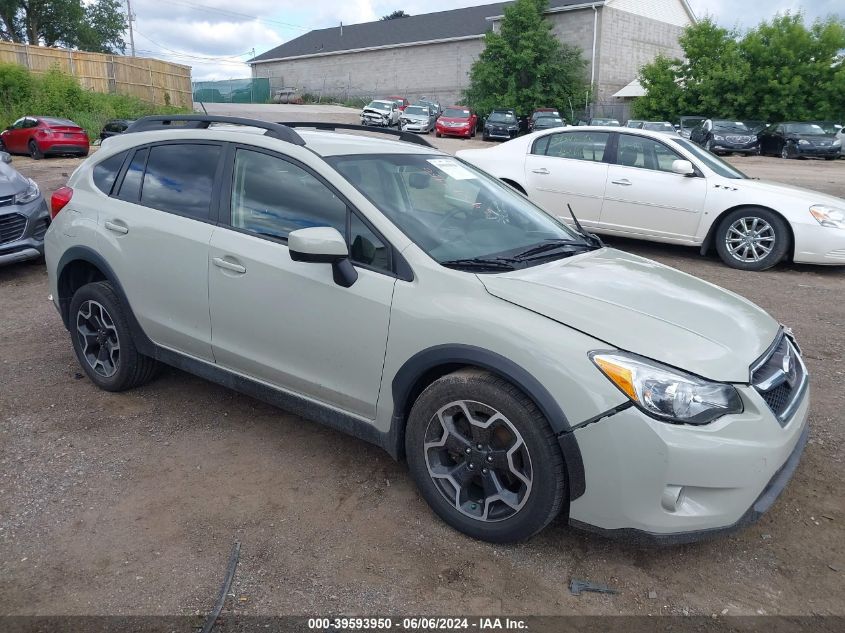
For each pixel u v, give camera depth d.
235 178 3.67
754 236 7.93
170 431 3.91
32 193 7.50
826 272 7.96
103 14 57.41
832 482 3.46
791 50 31.33
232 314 3.56
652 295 3.06
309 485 3.38
